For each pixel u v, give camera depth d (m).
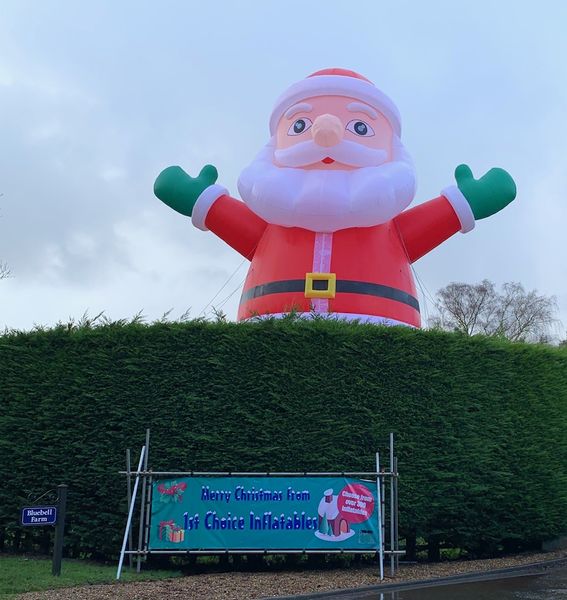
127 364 10.32
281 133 13.29
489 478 10.45
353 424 9.99
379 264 12.26
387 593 7.86
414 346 10.39
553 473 11.28
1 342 11.04
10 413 10.69
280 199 12.14
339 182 12.27
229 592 7.61
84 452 10.18
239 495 9.02
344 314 11.66
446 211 12.92
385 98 13.32
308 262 12.09
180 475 9.47
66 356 10.62
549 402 11.45
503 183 13.03
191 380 10.16
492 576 9.26
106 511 10.03
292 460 9.79
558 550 12.00
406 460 10.02
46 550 10.70
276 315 11.80
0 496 10.54
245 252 13.46
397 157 13.22
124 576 8.49
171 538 8.90
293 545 8.89
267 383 10.04
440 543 10.99
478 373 10.70
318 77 13.19
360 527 8.92
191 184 13.48
